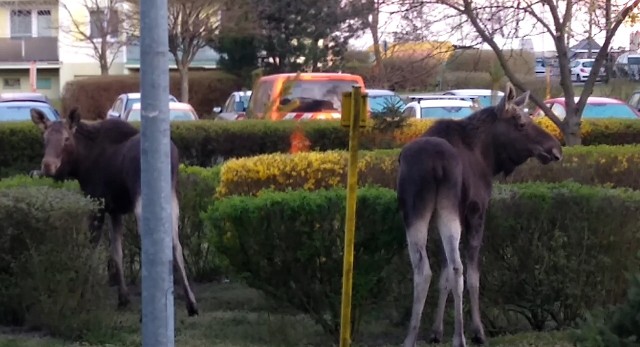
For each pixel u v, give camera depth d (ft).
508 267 29.81
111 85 148.56
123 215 36.96
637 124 64.39
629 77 98.22
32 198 29.55
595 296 29.66
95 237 34.40
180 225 38.83
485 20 49.37
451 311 30.37
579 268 29.53
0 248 29.63
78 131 35.17
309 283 28.55
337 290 28.50
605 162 43.27
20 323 30.55
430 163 26.55
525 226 29.48
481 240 28.84
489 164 30.01
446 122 30.04
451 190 26.63
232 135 60.64
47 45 169.99
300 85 68.13
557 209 29.40
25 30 173.06
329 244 28.07
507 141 30.04
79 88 148.25
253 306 35.24
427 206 26.45
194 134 60.64
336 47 113.50
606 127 64.08
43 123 36.04
